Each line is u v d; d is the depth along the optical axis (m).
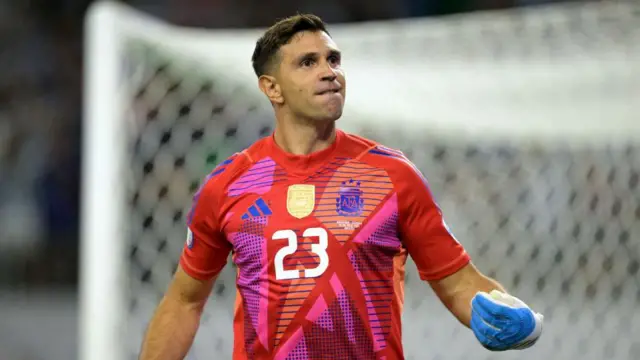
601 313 20.83
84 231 13.20
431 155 20.23
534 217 20.69
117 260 13.08
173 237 17.25
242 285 7.46
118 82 13.25
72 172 37.06
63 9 40.44
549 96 16.00
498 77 15.66
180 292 8.09
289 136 7.59
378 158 7.47
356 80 15.15
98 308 12.85
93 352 12.80
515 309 6.76
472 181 20.55
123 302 13.51
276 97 7.61
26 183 37.75
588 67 15.59
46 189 36.75
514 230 20.73
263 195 7.39
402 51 15.30
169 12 38.53
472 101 15.95
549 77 15.64
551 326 20.70
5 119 38.84
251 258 7.34
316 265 7.13
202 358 17.44
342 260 7.14
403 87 15.44
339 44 15.22
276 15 38.59
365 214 7.23
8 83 39.56
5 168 38.06
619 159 19.45
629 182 20.02
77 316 30.41
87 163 13.08
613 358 19.66
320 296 7.10
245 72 14.88
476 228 20.67
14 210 37.69
